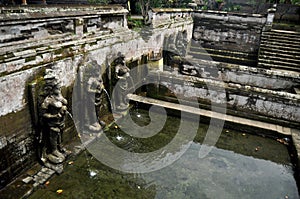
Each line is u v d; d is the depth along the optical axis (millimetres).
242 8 28125
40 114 5984
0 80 4996
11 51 5340
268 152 7629
